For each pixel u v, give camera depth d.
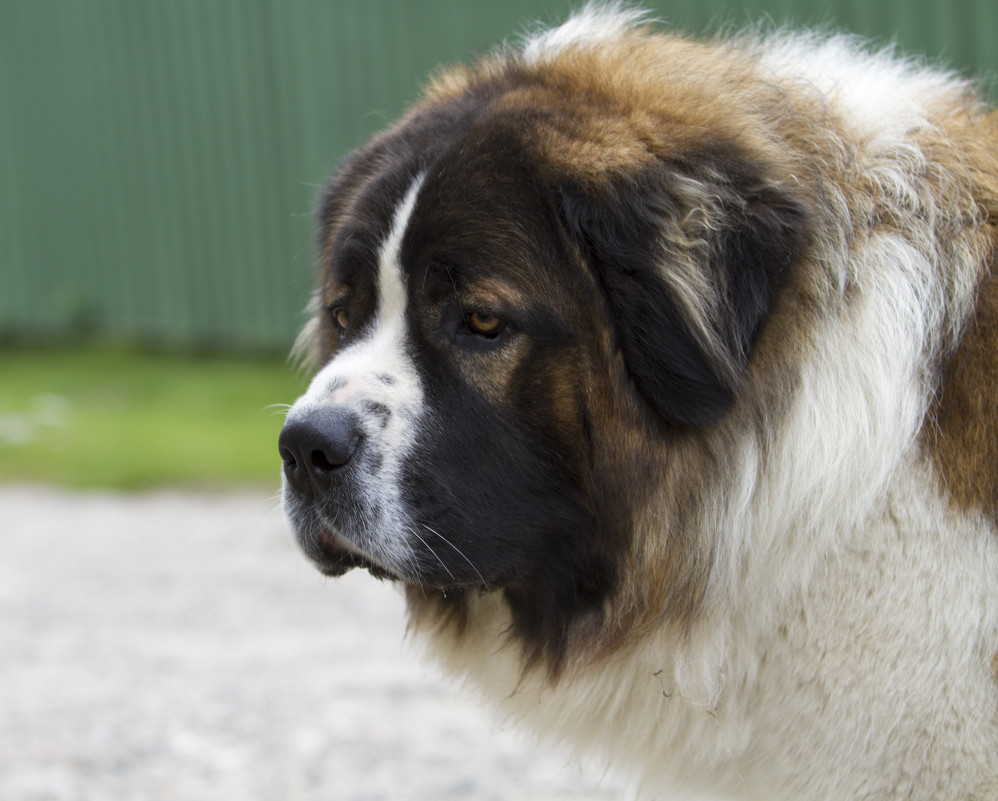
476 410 3.69
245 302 18.03
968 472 3.46
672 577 3.78
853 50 4.59
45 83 19.58
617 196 3.55
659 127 3.71
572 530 3.78
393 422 3.68
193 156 18.14
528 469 3.70
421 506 3.68
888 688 3.47
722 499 3.73
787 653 3.61
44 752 5.80
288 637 7.71
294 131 17.06
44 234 20.23
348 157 4.52
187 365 18.25
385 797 5.27
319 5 16.50
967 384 3.53
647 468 3.70
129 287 19.34
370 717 6.28
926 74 4.32
